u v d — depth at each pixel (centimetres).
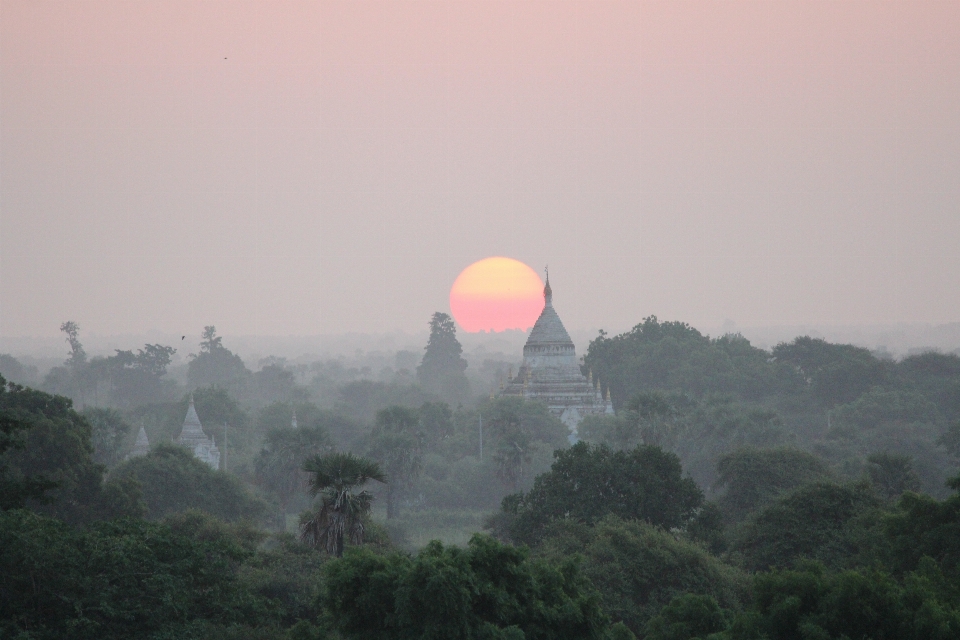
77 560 15875
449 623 13312
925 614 13975
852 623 14288
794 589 15062
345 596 14075
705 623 15962
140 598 15938
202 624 16500
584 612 14738
